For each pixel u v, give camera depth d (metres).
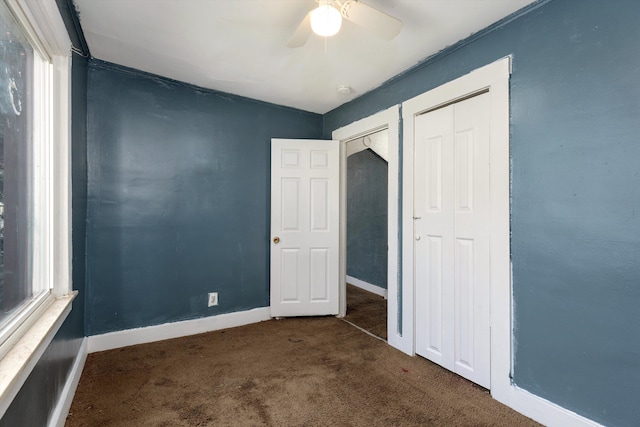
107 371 2.25
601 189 1.53
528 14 1.80
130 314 2.70
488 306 2.01
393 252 2.71
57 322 1.43
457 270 2.21
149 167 2.78
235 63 2.53
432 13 1.86
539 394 1.74
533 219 1.77
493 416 1.78
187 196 2.97
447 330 2.28
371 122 2.98
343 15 1.63
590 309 1.56
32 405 1.25
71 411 1.79
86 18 1.95
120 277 2.66
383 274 4.46
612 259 1.49
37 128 1.59
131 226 2.71
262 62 2.51
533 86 1.77
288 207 3.40
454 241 2.23
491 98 1.96
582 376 1.58
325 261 3.46
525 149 1.81
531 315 1.78
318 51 2.33
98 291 2.56
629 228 1.44
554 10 1.69
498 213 1.92
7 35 1.25
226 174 3.18
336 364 2.38
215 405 1.87
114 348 2.62
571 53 1.63
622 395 1.46
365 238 4.83
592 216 1.55
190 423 1.71
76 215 2.16
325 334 2.98
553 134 1.69
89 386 2.05
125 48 2.32
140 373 2.22
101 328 2.58
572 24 1.62
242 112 3.26
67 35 1.75
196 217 3.01
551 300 1.70
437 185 2.36
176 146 2.91
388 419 1.76
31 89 1.52
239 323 3.22
